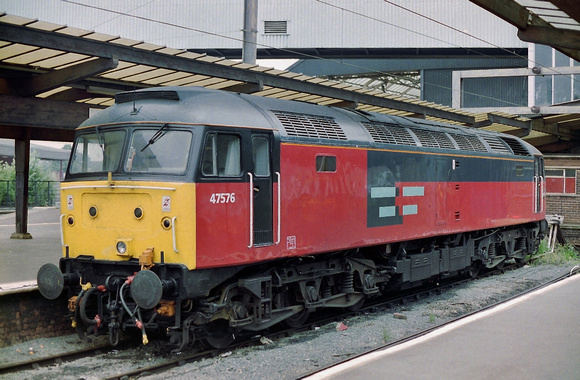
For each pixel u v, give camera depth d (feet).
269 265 31.14
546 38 35.09
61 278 27.45
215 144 27.50
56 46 30.99
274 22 116.06
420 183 41.37
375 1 114.01
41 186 107.34
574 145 96.68
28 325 29.73
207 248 26.53
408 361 23.12
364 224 36.01
